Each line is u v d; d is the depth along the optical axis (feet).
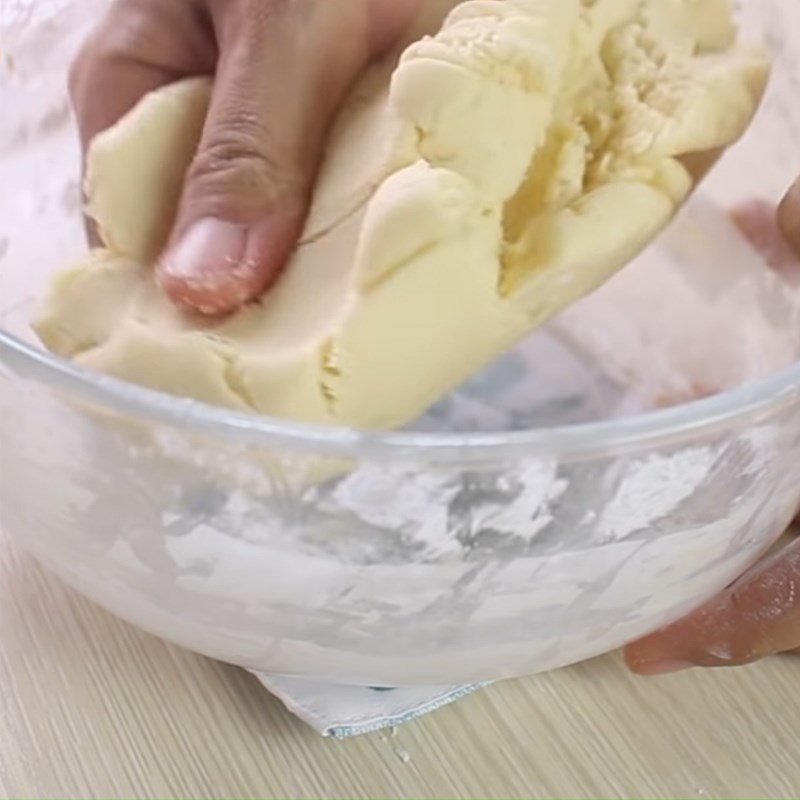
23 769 1.45
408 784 1.48
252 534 1.22
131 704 1.54
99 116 1.82
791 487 1.46
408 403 1.37
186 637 1.43
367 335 1.29
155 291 1.39
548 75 1.38
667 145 1.48
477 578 1.27
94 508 1.28
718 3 1.61
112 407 1.11
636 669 1.65
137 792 1.44
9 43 2.17
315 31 1.49
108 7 1.98
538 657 1.44
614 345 1.95
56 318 1.40
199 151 1.45
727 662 1.64
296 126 1.46
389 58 1.57
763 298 1.93
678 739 1.57
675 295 2.01
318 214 1.41
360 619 1.32
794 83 1.91
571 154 1.44
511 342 1.44
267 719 1.55
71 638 1.62
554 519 1.22
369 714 1.53
